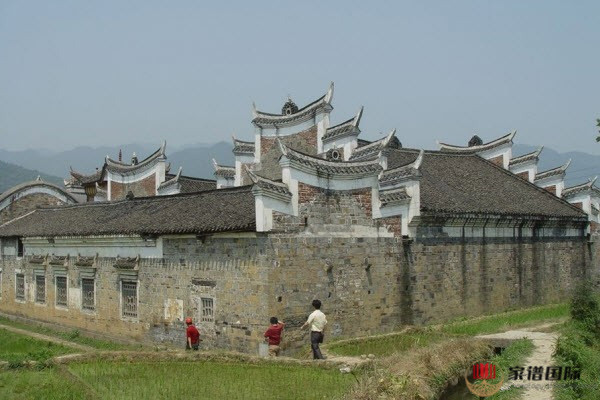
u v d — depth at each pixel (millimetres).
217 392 17891
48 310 37219
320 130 34688
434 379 18188
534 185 45969
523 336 24984
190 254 27688
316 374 20203
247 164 39281
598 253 46125
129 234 29953
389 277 29703
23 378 19828
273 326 23219
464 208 34062
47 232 36719
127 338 30891
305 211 26078
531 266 39219
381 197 30734
